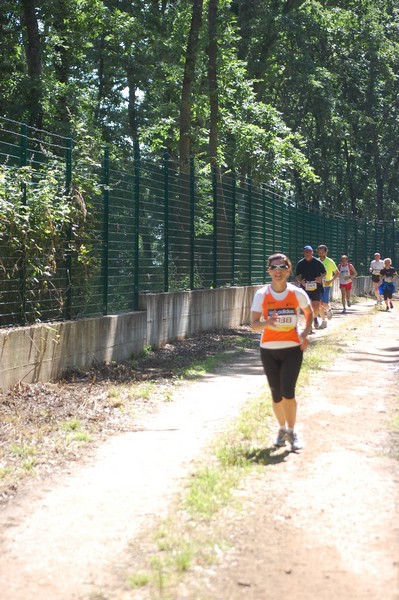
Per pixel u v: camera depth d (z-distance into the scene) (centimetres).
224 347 1738
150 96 3375
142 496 666
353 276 2962
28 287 1163
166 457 795
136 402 1092
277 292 808
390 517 594
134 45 3123
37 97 2283
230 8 3391
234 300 2203
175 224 1817
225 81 2898
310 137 4666
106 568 520
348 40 4041
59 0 2423
